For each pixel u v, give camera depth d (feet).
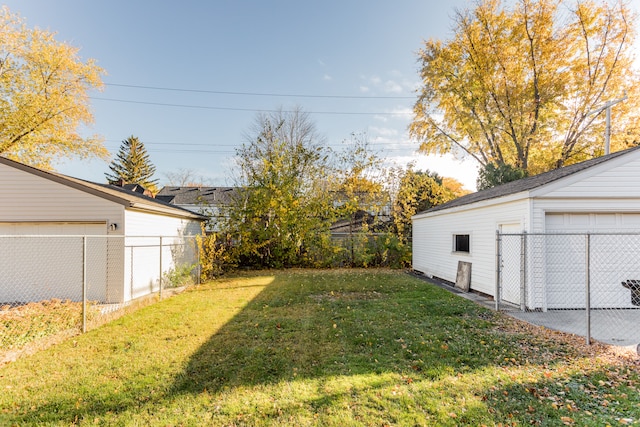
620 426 8.41
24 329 16.24
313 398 10.12
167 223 36.50
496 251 22.36
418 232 47.21
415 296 27.48
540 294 21.83
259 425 8.74
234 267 48.26
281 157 49.96
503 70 58.49
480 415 9.02
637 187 22.08
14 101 51.88
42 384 11.30
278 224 49.83
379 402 9.80
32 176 27.53
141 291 30.48
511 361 12.98
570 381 11.12
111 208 27.73
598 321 18.85
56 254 27.58
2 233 27.37
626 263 22.21
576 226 22.45
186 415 9.27
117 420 9.07
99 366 12.85
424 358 13.39
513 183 33.19
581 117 55.47
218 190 102.83
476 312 21.43
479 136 64.08
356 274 43.57
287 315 20.89
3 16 49.14
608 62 53.26
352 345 15.14
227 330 17.58
